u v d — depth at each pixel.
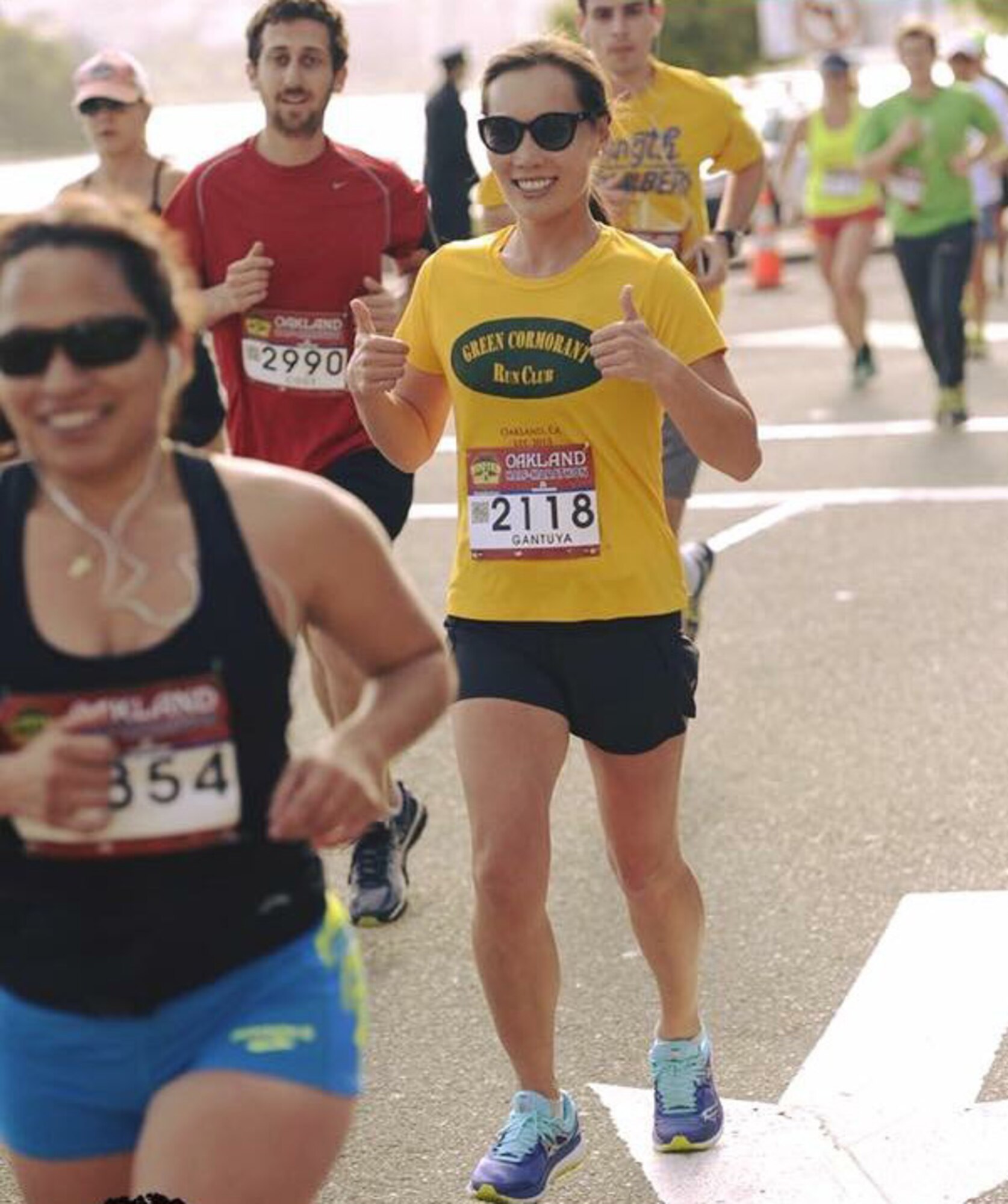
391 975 15.55
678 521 19.23
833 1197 12.30
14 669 7.96
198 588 7.98
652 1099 13.48
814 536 28.09
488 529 12.27
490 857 11.90
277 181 17.17
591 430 12.09
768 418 37.06
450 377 12.40
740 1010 14.70
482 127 12.12
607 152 19.58
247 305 17.03
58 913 8.13
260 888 8.22
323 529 8.16
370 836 16.48
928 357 36.69
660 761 12.27
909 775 19.06
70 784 7.71
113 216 8.02
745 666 22.52
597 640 12.09
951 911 16.14
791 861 17.25
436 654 8.55
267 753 8.16
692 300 12.16
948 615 24.05
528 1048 12.16
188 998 8.16
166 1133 8.07
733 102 20.00
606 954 15.62
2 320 7.84
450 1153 12.98
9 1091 8.40
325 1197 12.48
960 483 30.78
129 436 7.92
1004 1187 12.33
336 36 17.00
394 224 17.31
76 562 7.97
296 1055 8.16
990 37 67.75
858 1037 14.25
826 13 70.31
